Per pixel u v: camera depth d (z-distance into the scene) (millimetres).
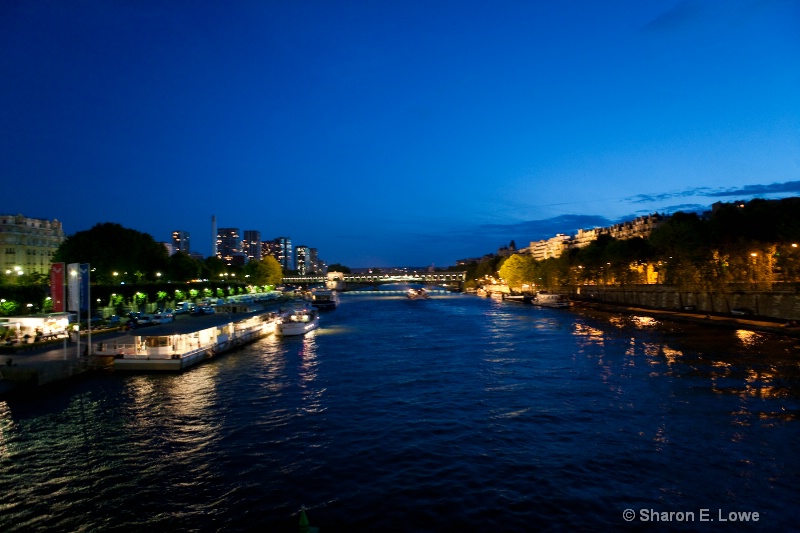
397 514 23219
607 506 23766
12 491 26312
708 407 38031
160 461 29812
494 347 70000
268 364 60000
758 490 25125
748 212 95688
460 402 41188
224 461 29625
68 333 71312
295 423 36344
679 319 98312
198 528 22562
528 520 22578
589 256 155250
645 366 53281
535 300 160125
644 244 139000
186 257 185500
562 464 28359
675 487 25547
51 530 22688
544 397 42125
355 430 34625
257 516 23406
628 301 138875
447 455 29906
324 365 58656
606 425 34719
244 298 176250
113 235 125500
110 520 23406
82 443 32844
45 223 165125
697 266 96312
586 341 73562
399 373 53125
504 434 33344
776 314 85688
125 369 54875
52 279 59406
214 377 52344
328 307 160500
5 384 44594
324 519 22953
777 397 40312
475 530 21844
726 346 64938
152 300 129500
